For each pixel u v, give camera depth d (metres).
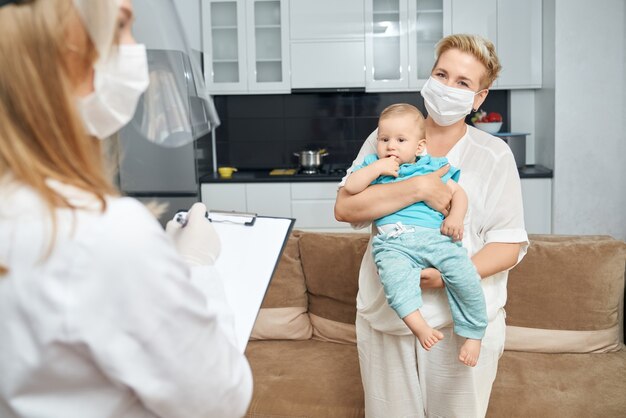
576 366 2.09
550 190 4.29
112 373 0.68
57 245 0.66
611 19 4.07
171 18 0.96
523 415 1.83
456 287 1.46
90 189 0.70
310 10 4.56
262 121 5.11
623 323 2.26
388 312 1.57
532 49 4.45
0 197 0.68
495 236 1.56
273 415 1.94
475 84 1.57
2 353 0.67
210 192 4.50
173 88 0.97
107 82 0.73
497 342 1.60
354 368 2.15
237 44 4.70
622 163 4.18
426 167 1.58
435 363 1.56
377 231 1.67
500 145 1.61
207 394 0.74
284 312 2.39
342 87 4.64
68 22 0.68
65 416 0.70
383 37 4.61
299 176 4.44
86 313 0.66
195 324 0.72
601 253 2.17
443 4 4.46
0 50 0.66
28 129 0.68
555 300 2.17
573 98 4.16
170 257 0.71
